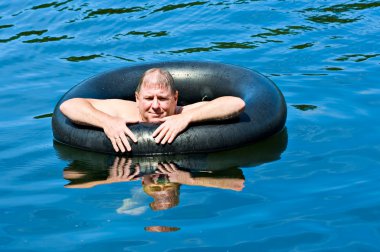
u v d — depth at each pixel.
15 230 4.62
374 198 4.90
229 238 4.41
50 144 6.22
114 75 7.12
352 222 4.57
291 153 5.84
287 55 8.41
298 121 6.54
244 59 8.35
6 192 5.23
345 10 9.76
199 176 5.45
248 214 4.72
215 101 6.11
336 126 6.36
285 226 4.55
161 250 4.29
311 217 4.66
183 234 4.47
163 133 5.93
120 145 5.92
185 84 7.28
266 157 5.80
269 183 5.25
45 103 7.25
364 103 6.89
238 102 6.08
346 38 8.81
